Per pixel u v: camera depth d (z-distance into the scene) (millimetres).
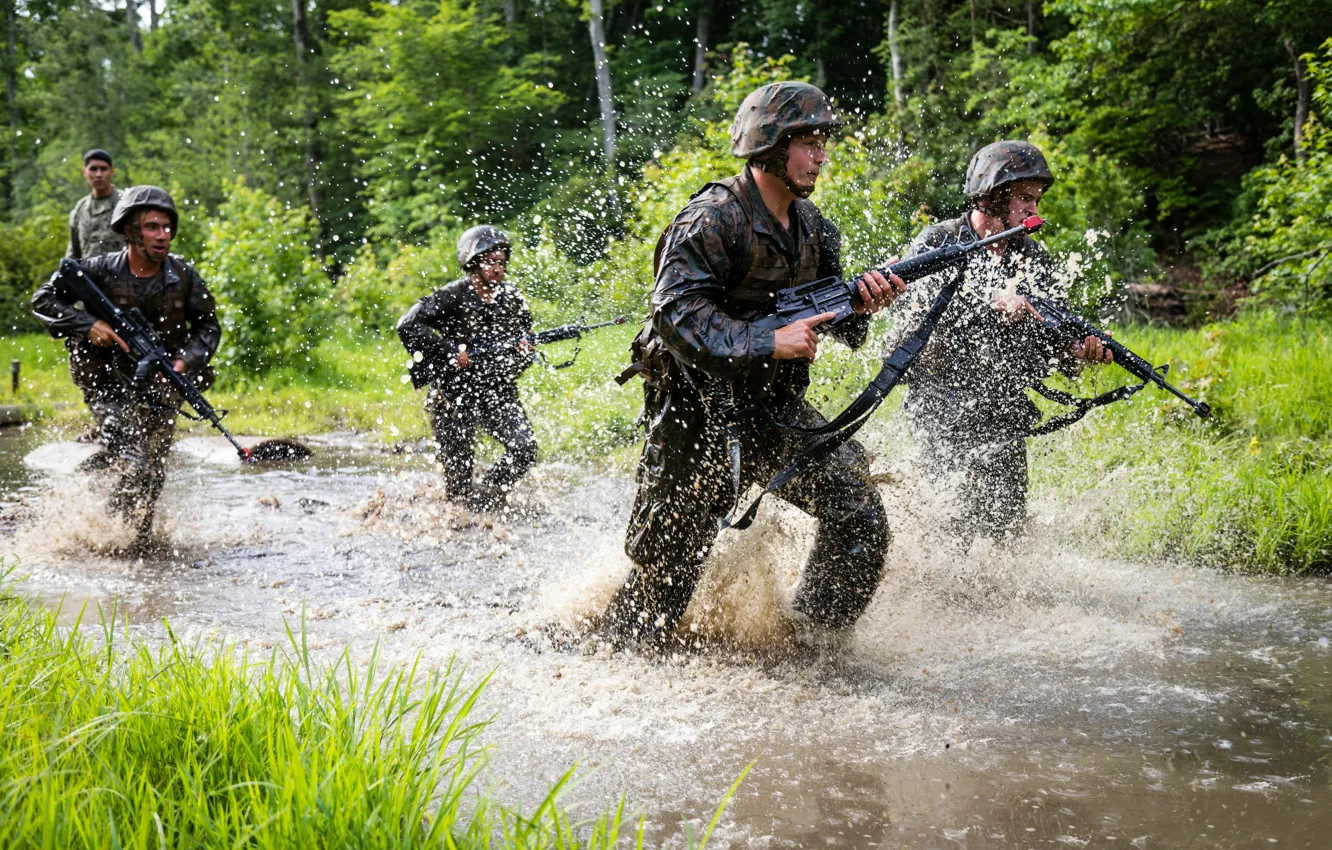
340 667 4027
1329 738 3377
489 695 3756
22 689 2861
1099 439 6555
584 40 33219
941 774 3146
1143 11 17984
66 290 6152
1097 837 2762
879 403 3807
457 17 28906
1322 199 11133
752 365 3596
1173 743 3357
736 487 3734
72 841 2170
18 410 11766
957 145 19844
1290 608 4762
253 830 2156
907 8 24016
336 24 30656
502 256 7031
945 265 3826
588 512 6984
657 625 4160
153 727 2646
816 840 2758
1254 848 2693
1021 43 21922
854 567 4031
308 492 7746
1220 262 18406
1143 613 4688
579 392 9453
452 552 5992
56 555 5844
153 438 6246
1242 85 20688
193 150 33312
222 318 13883
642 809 2924
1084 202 15234
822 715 3609
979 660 4141
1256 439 6715
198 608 4906
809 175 3623
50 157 38656
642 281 10711
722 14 31906
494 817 2580
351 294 16219
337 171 31484
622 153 24703
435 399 7070
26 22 41250
